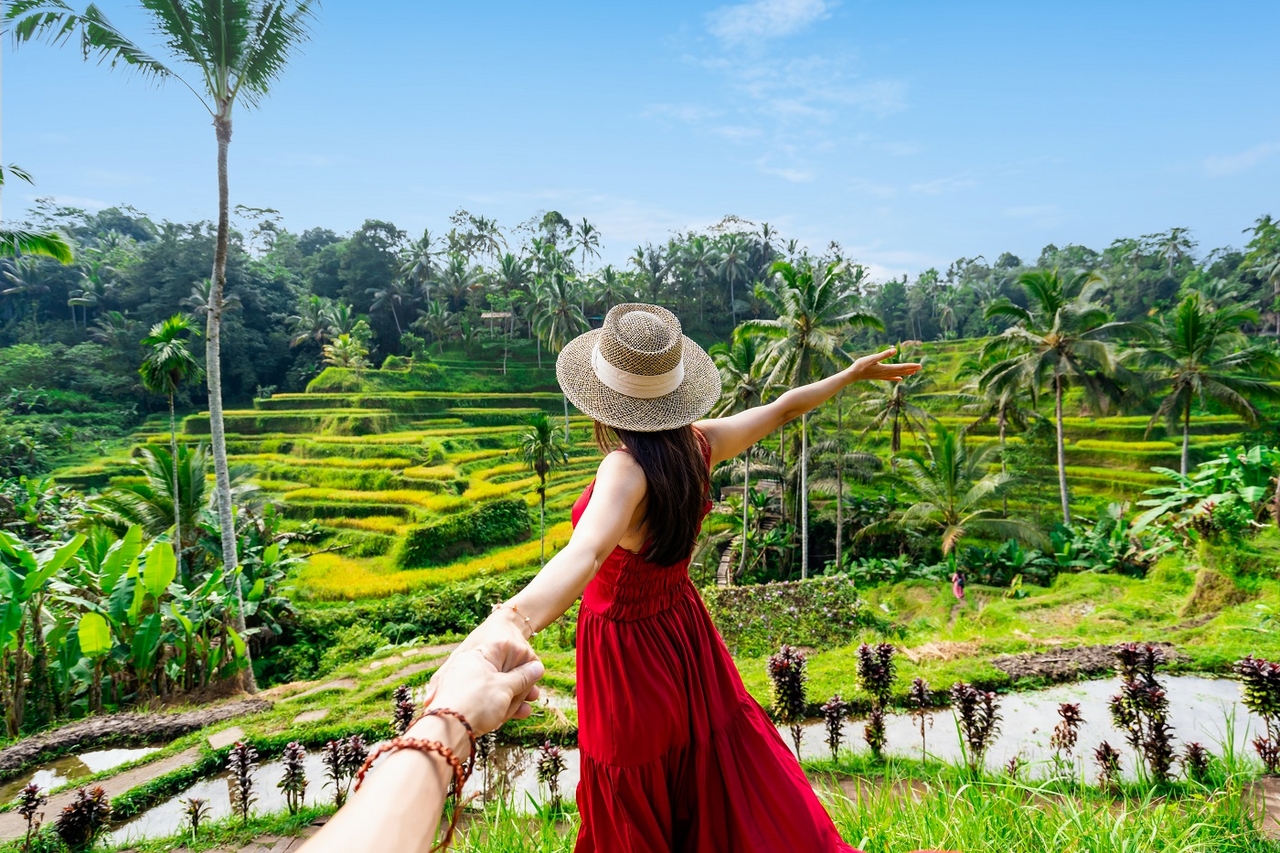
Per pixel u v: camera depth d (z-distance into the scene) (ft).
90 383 175.63
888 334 268.62
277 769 26.40
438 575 84.43
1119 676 27.02
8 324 209.97
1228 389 82.69
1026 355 87.25
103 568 35.78
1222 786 13.79
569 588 2.74
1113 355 83.05
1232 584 35.42
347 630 60.23
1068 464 116.88
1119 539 63.05
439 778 1.74
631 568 3.92
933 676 27.86
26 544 35.19
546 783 21.57
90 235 264.11
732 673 4.51
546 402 168.76
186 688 39.27
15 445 136.36
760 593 50.49
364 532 95.86
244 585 53.72
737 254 232.12
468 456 128.47
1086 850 7.68
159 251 194.18
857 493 109.29
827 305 69.92
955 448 79.30
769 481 118.01
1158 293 222.69
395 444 130.00
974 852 7.36
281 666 55.11
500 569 86.58
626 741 3.96
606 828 4.13
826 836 4.18
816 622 48.55
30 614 36.32
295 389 197.88
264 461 125.80
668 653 4.05
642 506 3.76
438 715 1.88
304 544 93.71
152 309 189.88
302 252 269.85
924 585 71.56
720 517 103.65
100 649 34.42
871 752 21.34
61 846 19.56
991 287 264.11
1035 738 22.80
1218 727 21.76
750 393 78.89
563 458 86.58
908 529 84.33
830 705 20.57
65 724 33.30
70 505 74.28
